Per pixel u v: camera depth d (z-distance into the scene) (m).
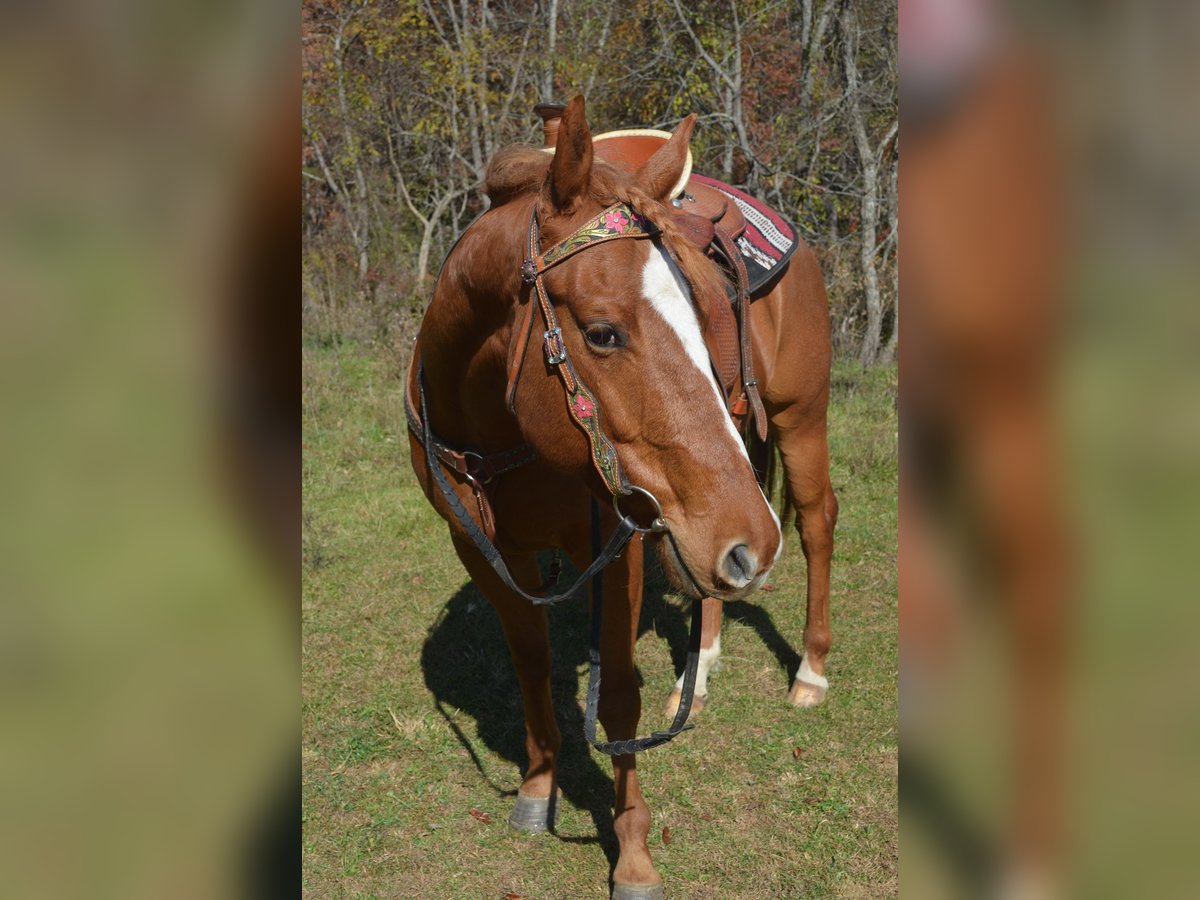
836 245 9.21
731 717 3.42
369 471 6.02
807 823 2.84
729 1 9.97
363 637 4.02
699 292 1.82
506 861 2.74
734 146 9.85
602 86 11.05
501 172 2.22
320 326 9.51
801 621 4.11
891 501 5.38
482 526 2.44
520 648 2.73
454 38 12.45
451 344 2.28
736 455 1.77
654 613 4.23
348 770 3.15
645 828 2.56
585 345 1.85
